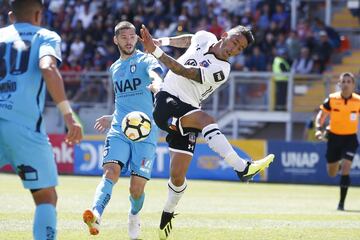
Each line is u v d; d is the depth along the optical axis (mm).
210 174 69812
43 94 19984
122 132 28125
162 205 41719
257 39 83000
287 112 74188
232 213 38062
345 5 89188
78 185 56531
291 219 35469
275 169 69125
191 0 89062
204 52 26516
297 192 56562
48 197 19844
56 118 79250
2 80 19734
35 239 19562
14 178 62594
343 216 37812
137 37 29188
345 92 46219
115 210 37625
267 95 74625
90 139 72312
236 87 75250
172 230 30078
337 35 83438
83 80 77062
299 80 74125
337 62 84062
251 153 69938
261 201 47500
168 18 87688
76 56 87250
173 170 26594
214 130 25812
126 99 28969
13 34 20062
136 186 28047
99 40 88062
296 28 83938
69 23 91438
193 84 26312
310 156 68312
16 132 19312
